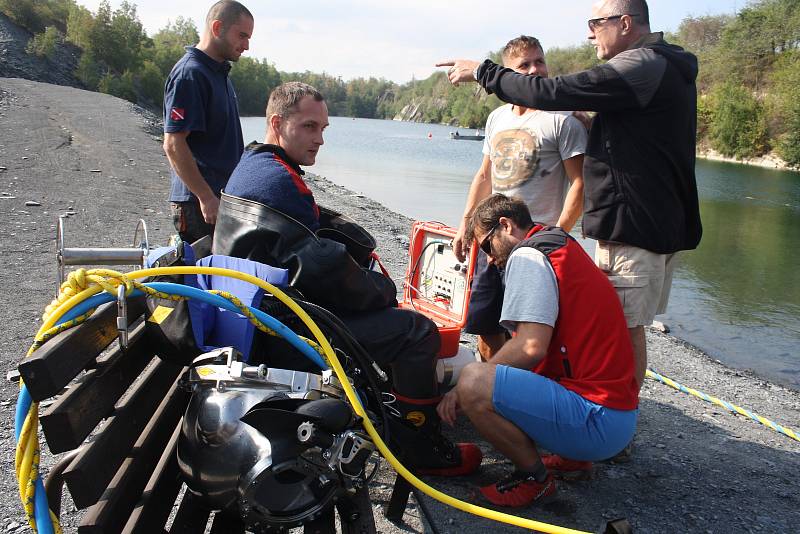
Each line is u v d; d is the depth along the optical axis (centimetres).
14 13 6675
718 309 909
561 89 360
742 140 4616
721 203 2209
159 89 7312
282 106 302
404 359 302
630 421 307
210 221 459
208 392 225
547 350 315
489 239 335
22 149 1420
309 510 221
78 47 6988
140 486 222
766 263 1234
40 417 179
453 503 243
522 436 310
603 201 373
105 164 1379
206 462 217
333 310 288
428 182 2316
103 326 219
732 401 550
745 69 5453
